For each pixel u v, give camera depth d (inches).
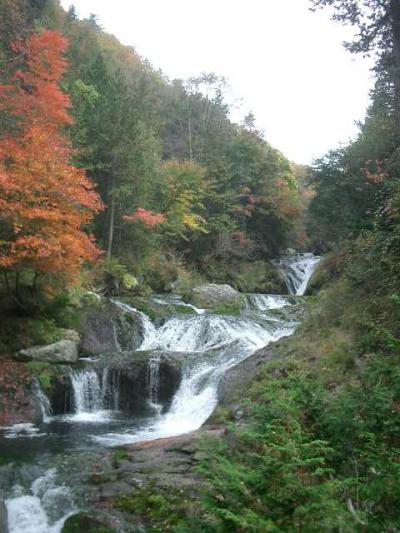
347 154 810.2
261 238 1493.6
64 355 548.1
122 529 230.4
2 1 676.7
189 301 890.1
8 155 510.6
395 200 434.9
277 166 1582.2
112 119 903.1
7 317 574.6
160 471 287.0
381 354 308.7
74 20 1668.3
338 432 201.0
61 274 581.6
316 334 420.5
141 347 688.4
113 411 524.1
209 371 511.5
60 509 258.4
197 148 1539.1
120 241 962.1
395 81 538.9
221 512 140.9
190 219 1142.3
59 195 518.9
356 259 476.1
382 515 144.0
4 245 526.3
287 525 145.0
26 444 380.8
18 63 714.8
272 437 202.2
